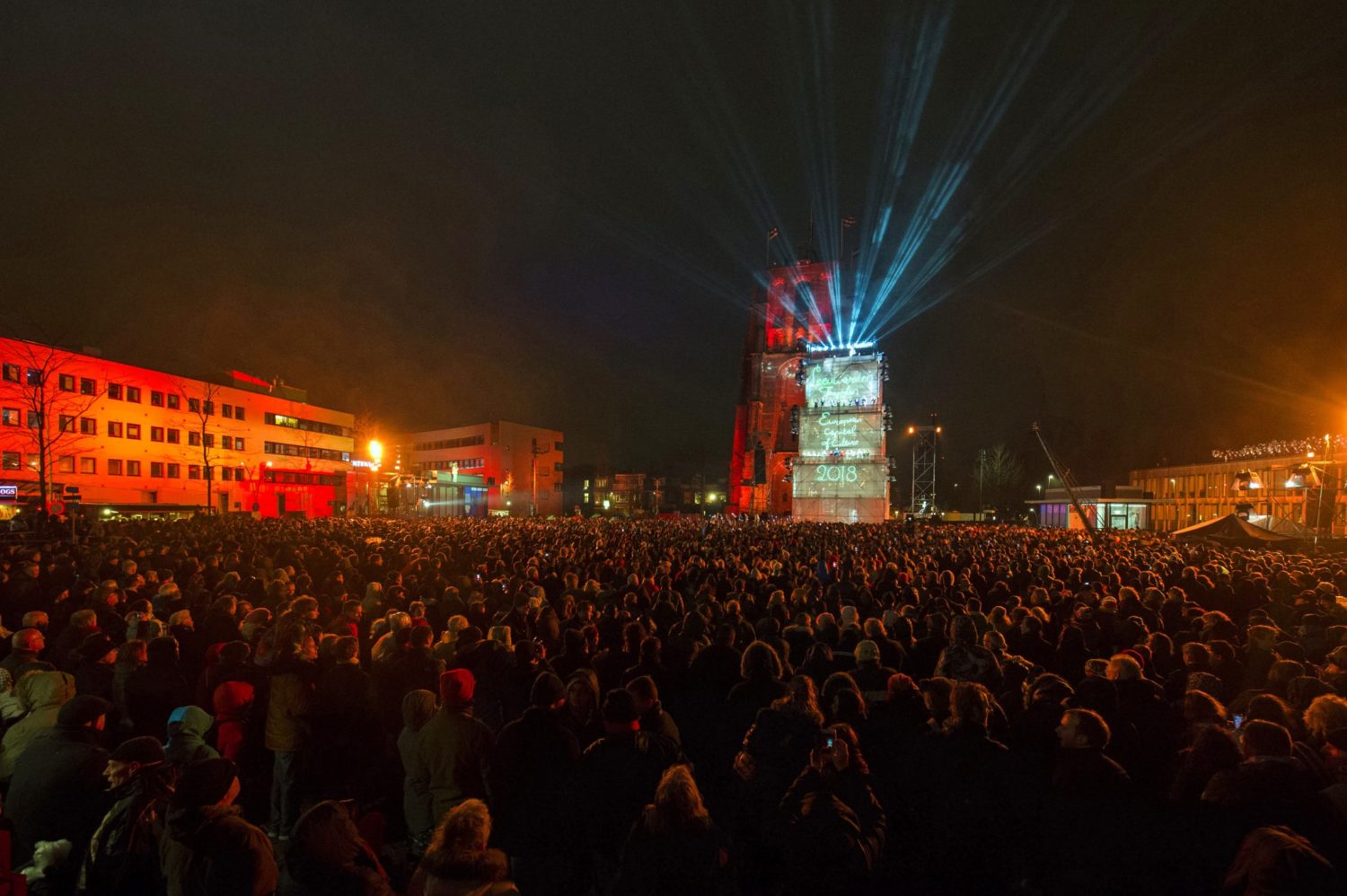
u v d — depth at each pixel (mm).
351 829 3281
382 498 78312
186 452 65562
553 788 4207
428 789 5043
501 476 108688
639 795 4152
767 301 107562
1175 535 27406
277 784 6219
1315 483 34219
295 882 3098
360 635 9203
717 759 5797
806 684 4605
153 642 6406
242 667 6488
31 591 10883
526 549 19047
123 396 59125
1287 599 10859
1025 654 8078
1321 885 2914
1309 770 3695
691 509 147500
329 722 6199
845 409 62031
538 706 4516
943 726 4473
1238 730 4719
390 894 3229
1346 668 5934
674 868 3115
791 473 65000
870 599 11312
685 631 7988
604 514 131625
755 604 10430
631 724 4379
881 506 60469
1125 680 5262
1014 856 4105
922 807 4348
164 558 14797
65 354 53469
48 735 4305
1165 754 4906
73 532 22703
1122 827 3840
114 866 3768
